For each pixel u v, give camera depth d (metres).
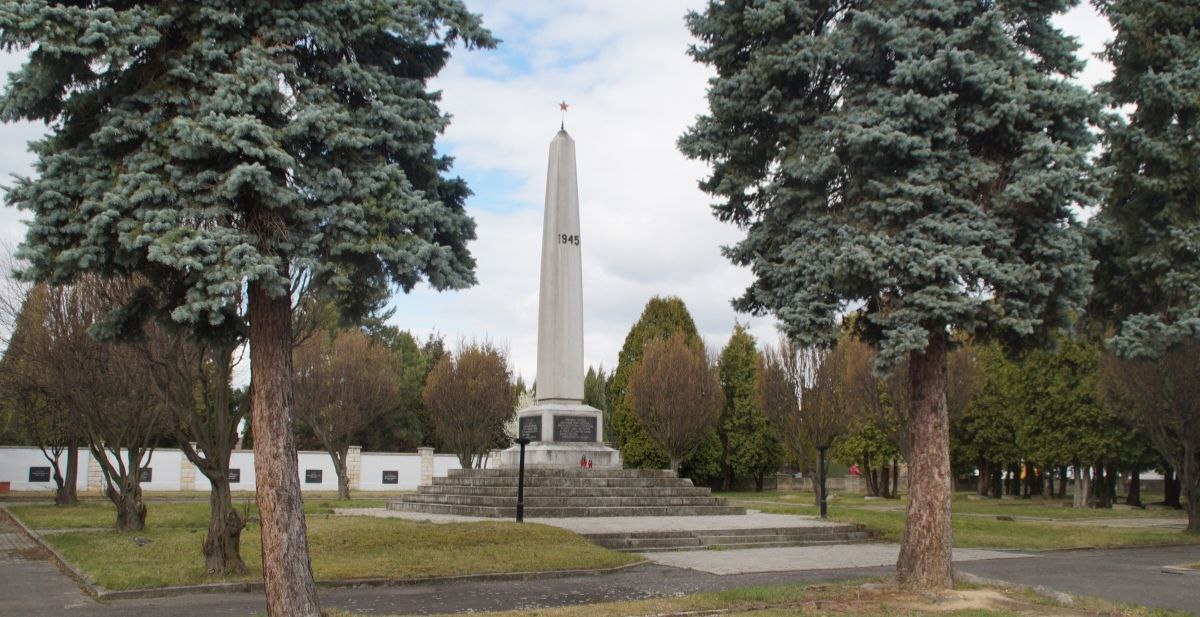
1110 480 42.00
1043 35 13.05
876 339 13.06
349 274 9.72
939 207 12.02
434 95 11.02
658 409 42.81
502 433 50.12
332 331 42.81
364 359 38.66
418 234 10.13
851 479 58.19
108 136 9.09
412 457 50.88
